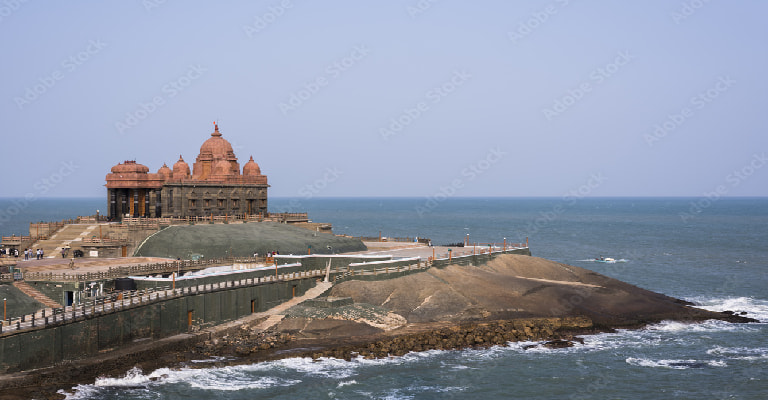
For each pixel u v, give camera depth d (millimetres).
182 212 122562
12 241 106000
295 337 86125
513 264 125875
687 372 76750
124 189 124375
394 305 97375
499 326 91875
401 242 149125
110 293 81625
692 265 167625
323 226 143500
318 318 89625
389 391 69812
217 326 86750
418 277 105000
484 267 122125
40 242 107375
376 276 101812
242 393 68375
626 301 104812
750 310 108438
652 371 76938
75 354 70500
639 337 90875
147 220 111875
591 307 101750
